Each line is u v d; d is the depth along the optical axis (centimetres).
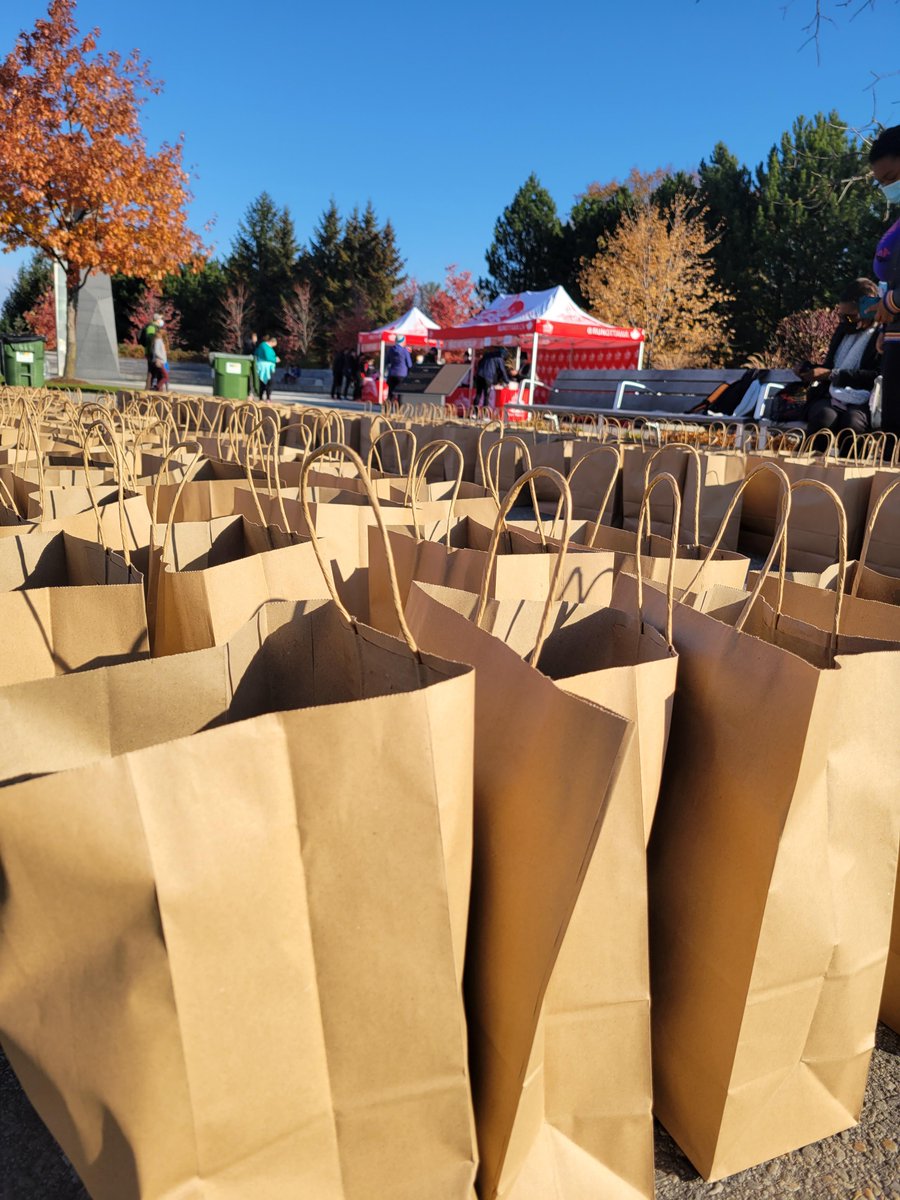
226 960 90
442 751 97
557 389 1105
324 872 94
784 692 107
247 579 165
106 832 85
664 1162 125
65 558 184
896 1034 150
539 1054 106
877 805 115
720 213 2811
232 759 89
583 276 2842
